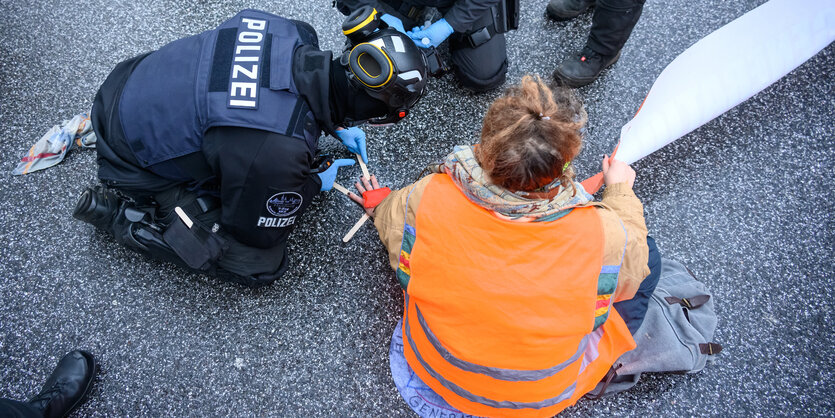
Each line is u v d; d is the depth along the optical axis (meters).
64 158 1.65
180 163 1.18
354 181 1.67
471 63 1.64
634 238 1.10
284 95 1.08
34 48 1.79
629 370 1.35
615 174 1.35
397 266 1.15
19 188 1.62
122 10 1.84
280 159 1.09
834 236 1.62
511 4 1.53
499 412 1.18
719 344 1.47
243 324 1.51
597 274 0.95
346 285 1.55
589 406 1.44
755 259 1.59
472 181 0.91
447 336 1.03
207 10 1.84
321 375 1.46
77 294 1.52
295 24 1.24
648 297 1.32
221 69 1.08
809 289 1.56
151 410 1.43
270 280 1.46
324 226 1.61
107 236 1.57
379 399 1.45
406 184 1.67
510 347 0.98
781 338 1.51
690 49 1.61
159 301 1.52
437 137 1.72
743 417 1.44
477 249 0.94
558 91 0.89
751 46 1.58
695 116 1.55
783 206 1.65
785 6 1.61
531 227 0.91
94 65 1.77
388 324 1.51
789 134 1.73
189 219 1.28
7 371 1.45
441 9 1.51
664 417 1.44
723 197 1.66
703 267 1.59
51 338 1.48
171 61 1.13
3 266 1.54
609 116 1.76
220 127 1.07
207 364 1.47
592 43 1.67
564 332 0.96
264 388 1.45
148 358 1.47
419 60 1.07
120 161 1.21
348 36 1.08
